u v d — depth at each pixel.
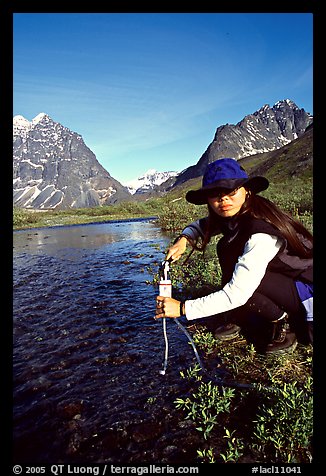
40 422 2.52
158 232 17.12
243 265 2.49
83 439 2.33
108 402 2.72
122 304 5.23
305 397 2.51
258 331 3.61
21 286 6.61
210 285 5.47
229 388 2.71
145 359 3.42
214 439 2.28
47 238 17.86
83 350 3.70
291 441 2.18
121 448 2.25
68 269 8.24
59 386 2.99
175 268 6.86
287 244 2.76
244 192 2.65
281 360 3.10
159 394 2.80
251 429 2.36
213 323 4.16
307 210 14.48
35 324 4.53
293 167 68.62
